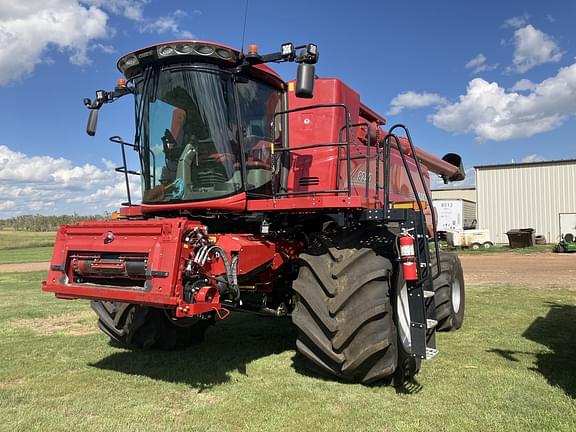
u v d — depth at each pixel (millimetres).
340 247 4754
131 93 5672
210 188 5094
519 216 31172
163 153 5324
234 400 4352
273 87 5652
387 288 4527
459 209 33375
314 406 4184
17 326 7910
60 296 4766
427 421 3863
